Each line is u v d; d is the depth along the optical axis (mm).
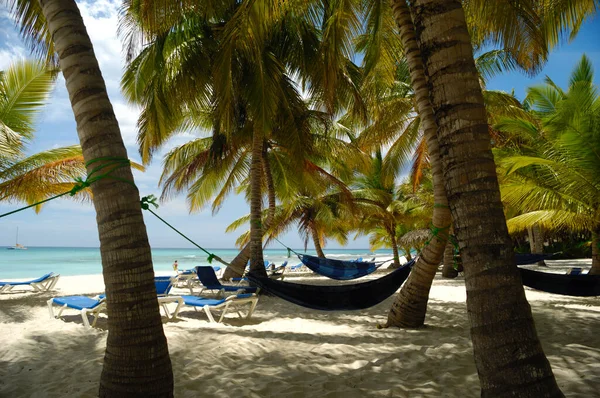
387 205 19906
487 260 2062
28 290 11305
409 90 13117
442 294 9656
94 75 2670
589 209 10039
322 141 12961
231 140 11250
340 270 8875
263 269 10328
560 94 9805
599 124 8430
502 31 6492
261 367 3826
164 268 35625
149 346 2480
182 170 13266
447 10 2268
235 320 6723
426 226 21375
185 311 7641
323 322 6480
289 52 9727
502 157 10727
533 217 11266
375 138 13195
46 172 9211
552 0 7289
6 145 7969
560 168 9219
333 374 3658
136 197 2625
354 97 9781
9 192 9172
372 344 4711
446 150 2217
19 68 9195
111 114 2670
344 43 7285
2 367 3973
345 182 18141
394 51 8562
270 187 12445
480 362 2051
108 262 2512
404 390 3254
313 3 7305
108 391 2432
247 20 5910
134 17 6945
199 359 3998
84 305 6164
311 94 9680
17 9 3812
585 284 6242
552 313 6867
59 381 3523
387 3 7562
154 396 2443
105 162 2553
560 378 3350
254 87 8898
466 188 2135
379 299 5590
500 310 2012
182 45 9086
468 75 2219
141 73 9117
